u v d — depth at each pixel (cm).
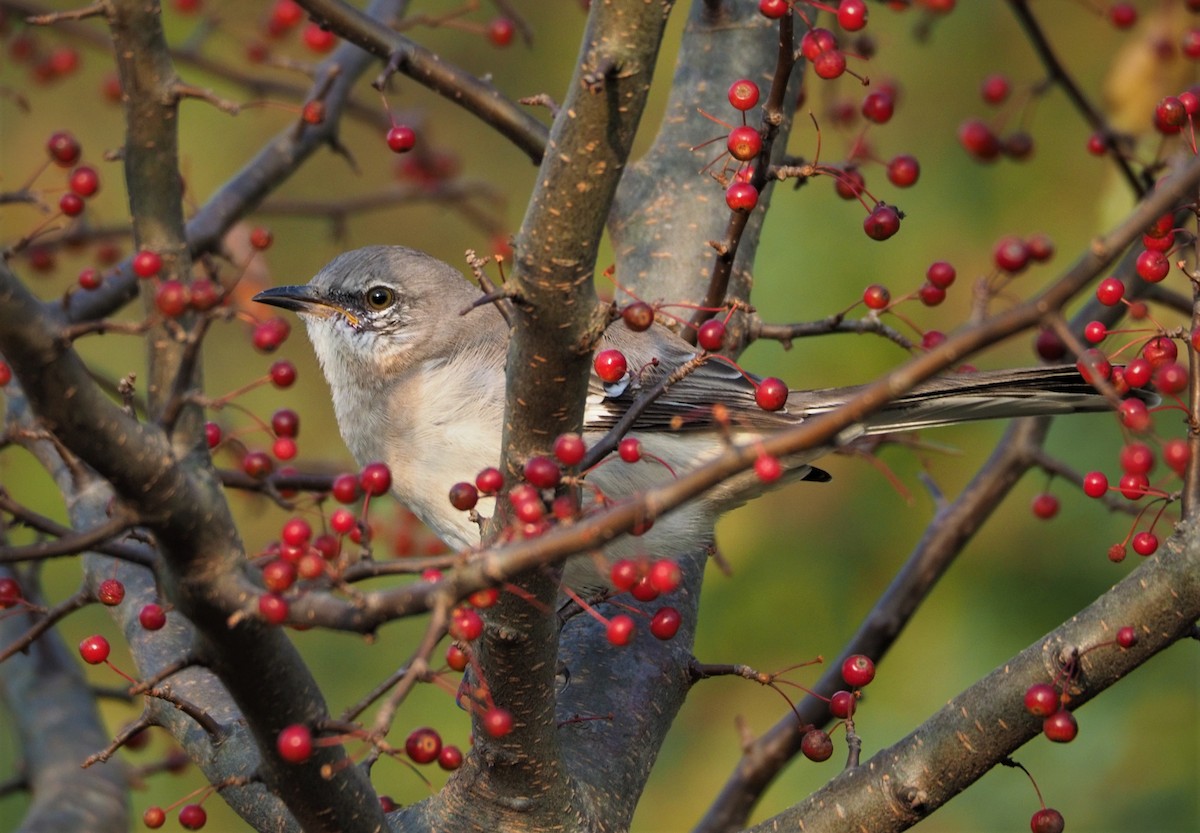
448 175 1334
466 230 1716
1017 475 995
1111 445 1179
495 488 595
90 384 478
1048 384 845
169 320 515
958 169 1311
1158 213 433
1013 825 1106
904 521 1215
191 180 1585
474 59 1661
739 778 966
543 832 681
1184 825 1070
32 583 1032
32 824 882
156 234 626
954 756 650
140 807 1284
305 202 1256
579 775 743
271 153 1050
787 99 964
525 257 548
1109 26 1383
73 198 756
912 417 864
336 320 1021
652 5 518
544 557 466
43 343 462
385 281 1006
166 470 493
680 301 952
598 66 516
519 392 577
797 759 1172
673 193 996
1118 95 1135
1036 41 1044
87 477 864
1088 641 635
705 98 1018
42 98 1666
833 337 1205
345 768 584
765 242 1245
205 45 1546
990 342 442
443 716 1269
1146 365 662
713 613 1216
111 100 1267
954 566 1203
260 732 557
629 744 777
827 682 974
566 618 877
